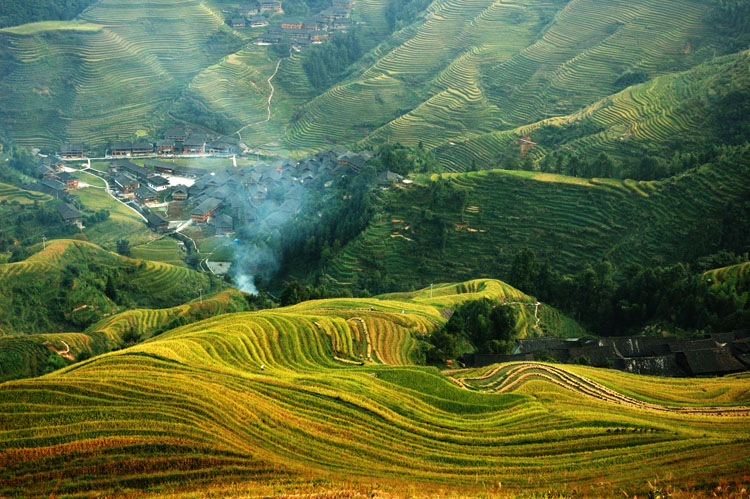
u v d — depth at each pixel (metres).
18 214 180.62
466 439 58.50
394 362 85.19
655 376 85.19
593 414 64.75
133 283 144.62
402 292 135.12
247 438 53.38
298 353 81.94
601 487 45.06
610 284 119.19
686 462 50.47
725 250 122.00
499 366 83.81
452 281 137.25
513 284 128.75
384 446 56.03
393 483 47.12
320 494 41.78
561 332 113.62
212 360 73.00
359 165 189.75
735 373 85.56
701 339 95.00
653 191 136.12
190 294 146.12
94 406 54.31
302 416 59.53
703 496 39.97
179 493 42.97
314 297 124.31
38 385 56.16
